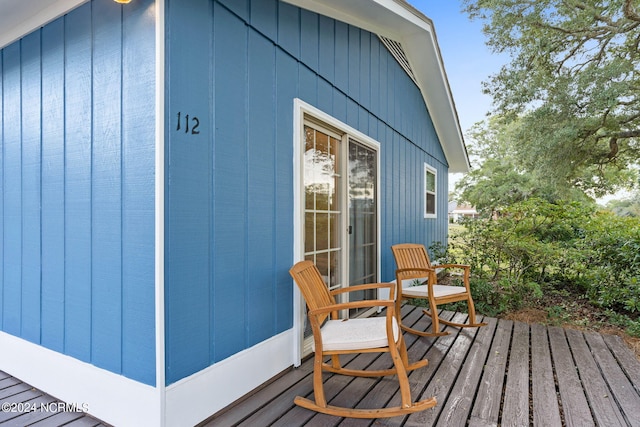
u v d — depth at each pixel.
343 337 2.01
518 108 9.78
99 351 1.84
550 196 12.86
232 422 1.81
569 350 2.96
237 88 2.09
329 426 1.80
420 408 1.89
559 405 2.06
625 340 3.49
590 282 4.82
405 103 5.36
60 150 2.05
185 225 1.73
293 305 2.57
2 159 2.46
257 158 2.25
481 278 4.72
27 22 2.17
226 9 2.01
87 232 1.90
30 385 2.21
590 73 8.20
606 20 8.63
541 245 4.83
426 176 6.92
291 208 2.58
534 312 4.33
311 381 2.31
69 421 1.82
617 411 2.00
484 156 20.41
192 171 1.78
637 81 8.91
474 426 1.83
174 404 1.65
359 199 3.78
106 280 1.81
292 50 2.62
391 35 4.27
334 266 3.28
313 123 2.97
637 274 4.37
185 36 1.75
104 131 1.82
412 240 5.84
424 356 2.77
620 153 10.12
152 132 1.63
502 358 2.73
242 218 2.11
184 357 1.71
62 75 2.04
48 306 2.11
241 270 2.10
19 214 2.33
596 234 5.11
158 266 1.60
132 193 1.70
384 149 4.53
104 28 1.82
